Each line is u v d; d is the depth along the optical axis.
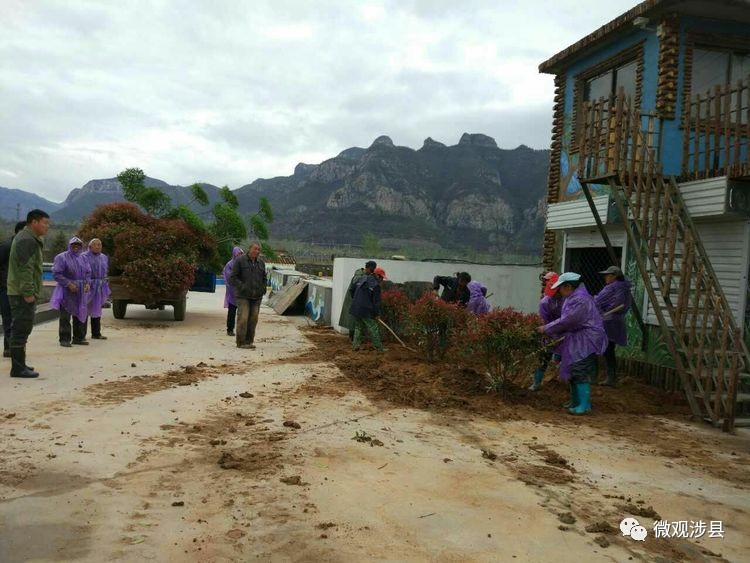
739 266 8.09
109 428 5.51
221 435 5.48
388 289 13.29
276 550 3.36
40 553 3.20
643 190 8.77
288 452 5.07
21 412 5.89
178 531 3.54
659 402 7.96
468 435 5.92
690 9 9.05
